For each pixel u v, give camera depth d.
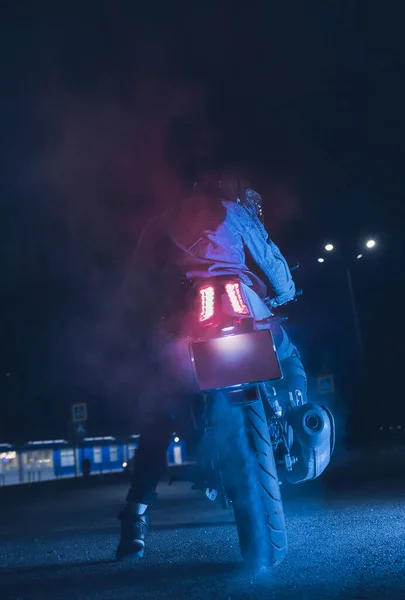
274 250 4.57
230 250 4.34
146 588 3.85
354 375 40.75
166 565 4.63
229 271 4.30
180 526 7.86
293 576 3.86
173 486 21.00
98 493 22.03
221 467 3.93
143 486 4.89
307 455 4.11
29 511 14.86
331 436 4.21
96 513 12.49
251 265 4.54
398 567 3.96
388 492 10.25
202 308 3.97
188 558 4.90
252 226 4.46
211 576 4.06
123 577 4.28
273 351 3.73
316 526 6.34
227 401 3.77
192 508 10.90
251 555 3.90
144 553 5.33
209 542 5.87
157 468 4.85
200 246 4.29
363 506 8.17
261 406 4.01
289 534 5.86
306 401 4.50
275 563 3.91
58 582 4.27
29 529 9.58
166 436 4.72
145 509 5.02
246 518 3.90
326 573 3.89
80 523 10.12
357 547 4.79
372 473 15.80
